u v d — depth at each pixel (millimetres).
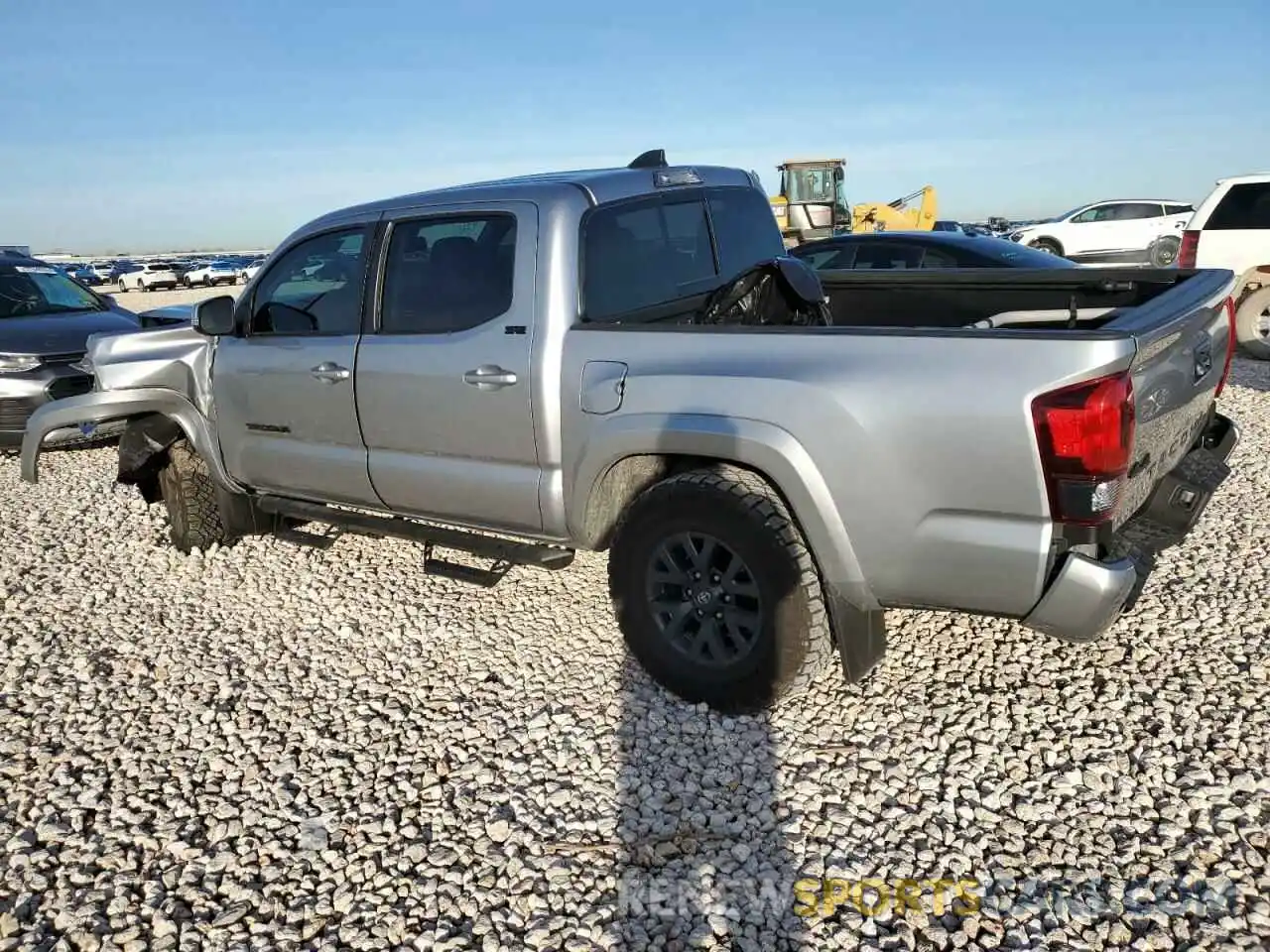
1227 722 3330
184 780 3381
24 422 7719
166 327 5168
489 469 3967
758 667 3398
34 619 4785
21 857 3006
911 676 3744
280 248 4645
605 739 3473
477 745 3494
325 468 4543
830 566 3205
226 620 4660
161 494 5680
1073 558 2846
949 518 2986
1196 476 3469
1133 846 2775
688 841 2908
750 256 4754
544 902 2695
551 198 3738
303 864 2930
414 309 4113
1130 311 3189
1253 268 10375
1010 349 2830
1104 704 3480
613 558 3670
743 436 3199
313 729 3656
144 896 2834
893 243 8695
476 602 4672
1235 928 2469
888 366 3008
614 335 3561
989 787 3066
